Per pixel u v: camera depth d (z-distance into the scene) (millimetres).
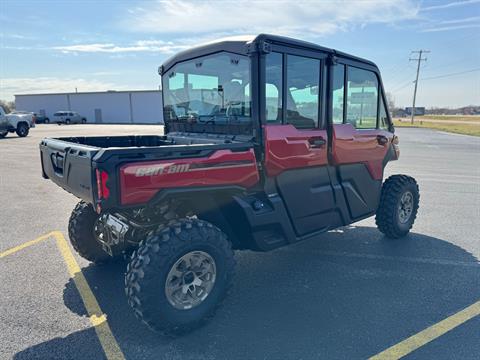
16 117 23719
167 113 4637
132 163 2666
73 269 4238
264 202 3578
